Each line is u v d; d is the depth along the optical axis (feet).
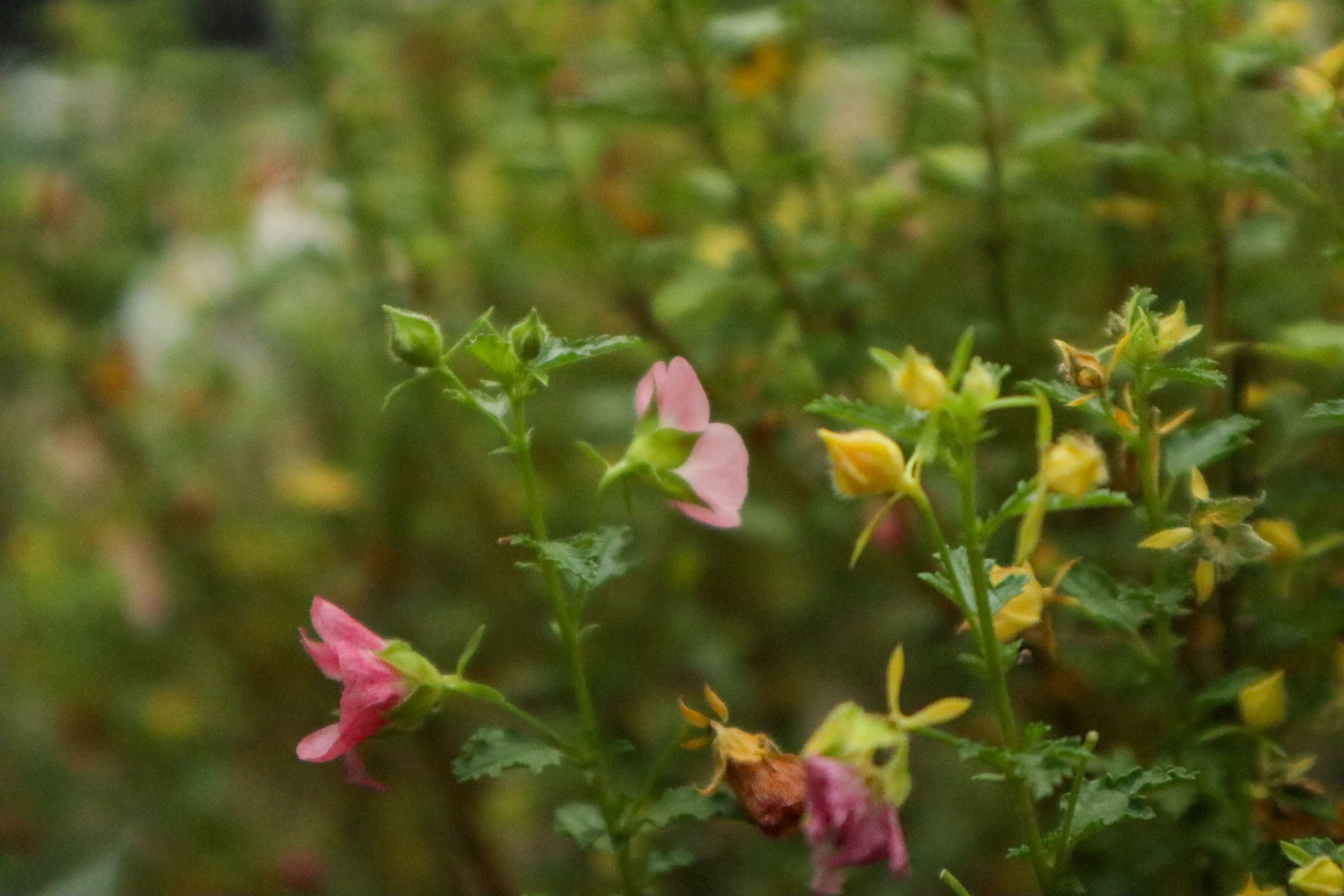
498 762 2.19
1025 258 2.78
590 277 3.12
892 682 2.02
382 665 2.16
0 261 3.64
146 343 4.00
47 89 4.33
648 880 2.24
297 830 3.50
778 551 3.10
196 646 3.72
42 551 3.65
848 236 2.80
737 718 3.05
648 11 2.75
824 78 3.34
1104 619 2.23
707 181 2.74
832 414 2.05
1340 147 2.36
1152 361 2.14
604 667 2.95
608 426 2.98
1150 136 2.71
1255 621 2.37
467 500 3.29
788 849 2.82
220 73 3.93
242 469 3.81
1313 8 2.74
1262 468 2.39
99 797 3.54
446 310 3.28
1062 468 2.02
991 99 2.66
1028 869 2.76
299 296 3.59
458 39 3.44
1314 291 2.60
